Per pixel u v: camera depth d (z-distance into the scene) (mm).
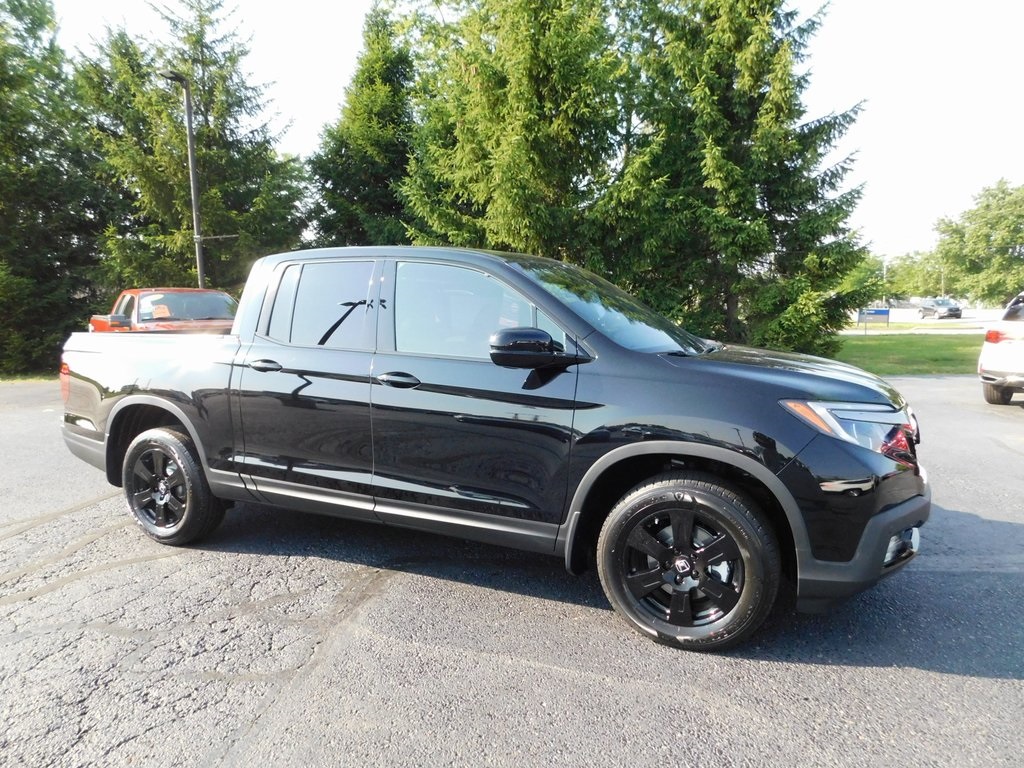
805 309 14750
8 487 5461
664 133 15906
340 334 3570
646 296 15867
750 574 2734
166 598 3373
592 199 15680
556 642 2947
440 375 3238
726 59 15594
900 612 3225
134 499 4195
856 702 2482
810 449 2672
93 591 3455
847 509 2648
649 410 2861
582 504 2986
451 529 3301
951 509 4836
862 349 20719
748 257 15664
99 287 21062
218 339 3930
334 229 24922
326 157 24734
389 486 3383
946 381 12789
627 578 2982
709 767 2121
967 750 2195
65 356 4527
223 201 21578
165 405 3951
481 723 2355
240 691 2559
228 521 4562
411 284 3469
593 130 14617
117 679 2635
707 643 2826
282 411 3613
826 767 2117
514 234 14859
